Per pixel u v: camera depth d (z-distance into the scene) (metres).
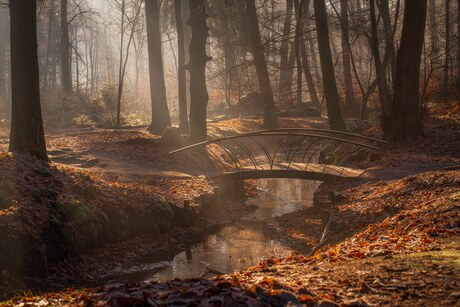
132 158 20.91
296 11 45.47
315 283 5.59
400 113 22.30
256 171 18.95
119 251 12.77
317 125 38.66
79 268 11.50
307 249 13.34
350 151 22.86
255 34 34.72
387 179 16.39
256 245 13.95
